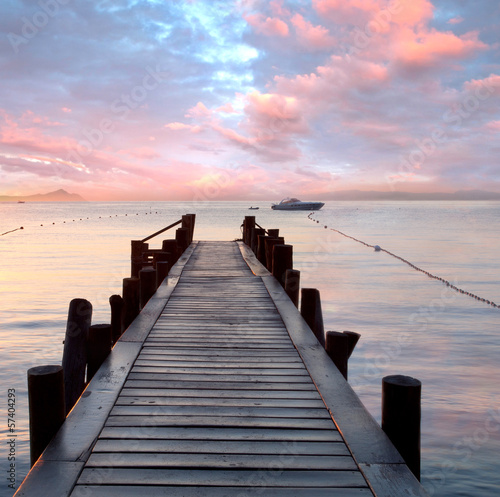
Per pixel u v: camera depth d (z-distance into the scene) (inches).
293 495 97.7
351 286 906.7
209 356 185.5
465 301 764.6
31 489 97.7
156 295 291.9
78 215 4717.0
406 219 4050.2
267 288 312.8
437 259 1342.3
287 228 2746.1
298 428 127.0
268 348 196.2
